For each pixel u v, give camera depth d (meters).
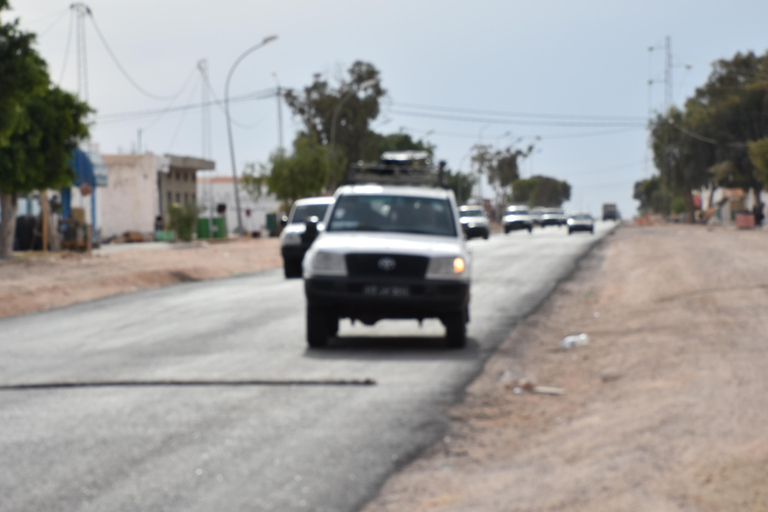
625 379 14.06
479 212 80.75
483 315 23.95
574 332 20.78
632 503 7.52
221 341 19.19
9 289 31.55
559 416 11.84
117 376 14.74
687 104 133.88
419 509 8.01
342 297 17.36
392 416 11.69
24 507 8.01
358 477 8.99
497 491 8.34
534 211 156.50
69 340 20.00
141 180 114.94
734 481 7.89
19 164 49.19
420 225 19.06
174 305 28.00
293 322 22.64
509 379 14.19
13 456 9.74
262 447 10.08
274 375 14.68
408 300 17.31
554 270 41.41
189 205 88.50
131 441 10.34
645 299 26.28
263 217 155.50
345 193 19.78
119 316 25.09
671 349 16.27
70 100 50.91
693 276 32.22
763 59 127.81
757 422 10.02
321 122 124.50
